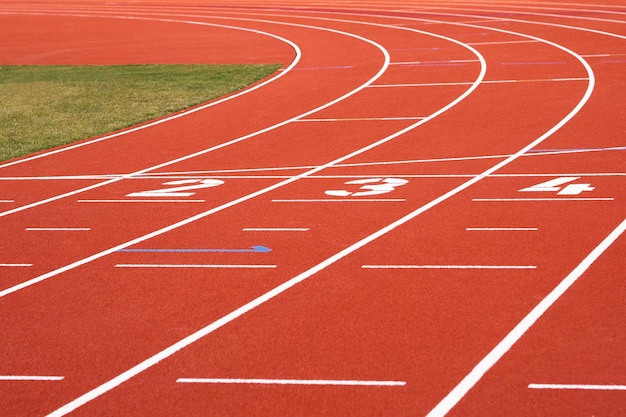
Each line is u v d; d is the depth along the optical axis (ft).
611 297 27.50
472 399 21.50
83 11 155.02
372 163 48.78
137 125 63.05
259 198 42.16
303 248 33.94
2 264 33.63
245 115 64.49
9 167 52.16
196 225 37.91
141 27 126.00
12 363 24.59
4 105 72.33
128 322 27.27
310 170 47.80
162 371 23.76
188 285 30.35
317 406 21.44
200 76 82.53
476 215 37.32
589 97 63.62
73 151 55.77
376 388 22.25
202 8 152.05
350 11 136.87
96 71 88.48
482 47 91.50
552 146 50.39
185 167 50.06
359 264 31.73
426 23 115.85
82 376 23.67
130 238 36.40
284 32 113.29
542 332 25.16
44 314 28.25
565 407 20.90
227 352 24.77
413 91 69.97
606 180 42.09
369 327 26.08
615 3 131.13
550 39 94.53
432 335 25.30
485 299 27.81
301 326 26.37
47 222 39.60
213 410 21.48
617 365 22.93
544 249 32.40
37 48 107.65
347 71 80.94
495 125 56.95
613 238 33.27
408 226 36.22
